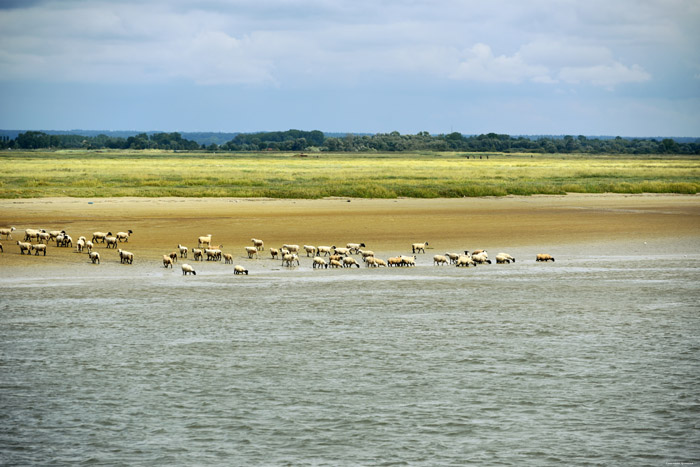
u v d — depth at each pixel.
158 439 35.09
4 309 63.59
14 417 37.78
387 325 57.97
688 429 36.28
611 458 33.00
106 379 43.84
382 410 38.75
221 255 97.06
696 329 56.84
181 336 54.19
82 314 61.72
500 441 34.81
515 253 103.69
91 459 32.91
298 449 33.97
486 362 47.56
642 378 44.16
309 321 59.38
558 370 45.75
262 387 42.41
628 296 70.94
